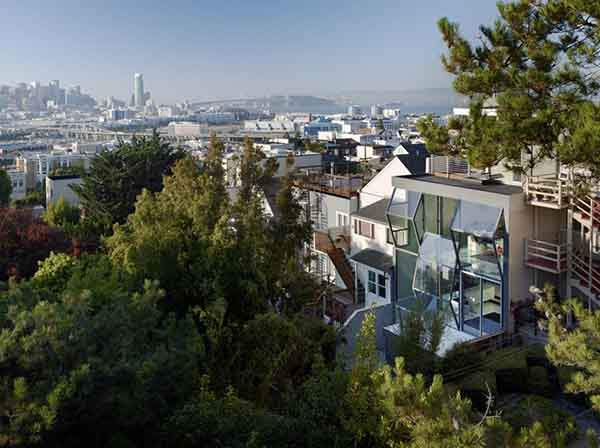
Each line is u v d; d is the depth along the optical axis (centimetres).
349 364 2077
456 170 3111
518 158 1925
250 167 2969
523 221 2364
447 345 2322
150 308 1571
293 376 1958
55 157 17000
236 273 2156
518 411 1742
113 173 5969
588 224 2192
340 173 6381
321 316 3278
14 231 3534
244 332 1953
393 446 1171
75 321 1352
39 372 1270
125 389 1330
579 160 1691
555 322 1330
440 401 1020
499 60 1922
